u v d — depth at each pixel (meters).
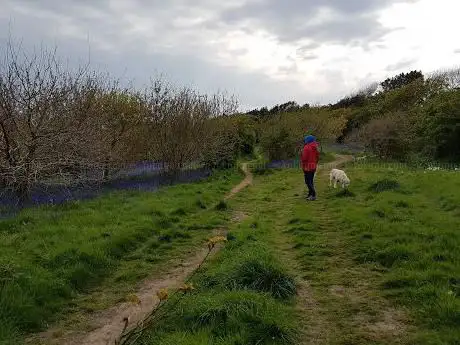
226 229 10.99
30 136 12.57
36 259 7.65
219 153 25.41
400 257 7.56
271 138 31.55
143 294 6.91
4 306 5.71
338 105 85.00
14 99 12.47
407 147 31.22
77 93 14.76
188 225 11.07
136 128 20.28
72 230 9.48
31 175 12.45
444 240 8.21
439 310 5.42
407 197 12.83
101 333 5.64
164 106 20.83
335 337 5.20
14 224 9.95
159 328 5.39
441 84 50.91
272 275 6.52
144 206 12.44
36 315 5.89
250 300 5.61
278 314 5.42
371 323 5.50
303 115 39.81
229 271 6.78
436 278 6.46
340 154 44.47
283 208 13.61
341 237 9.38
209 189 17.38
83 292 7.04
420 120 33.91
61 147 13.34
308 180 14.57
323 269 7.53
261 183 21.19
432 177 15.93
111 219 10.83
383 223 9.82
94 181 16.08
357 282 6.87
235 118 29.33
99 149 15.22
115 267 8.16
